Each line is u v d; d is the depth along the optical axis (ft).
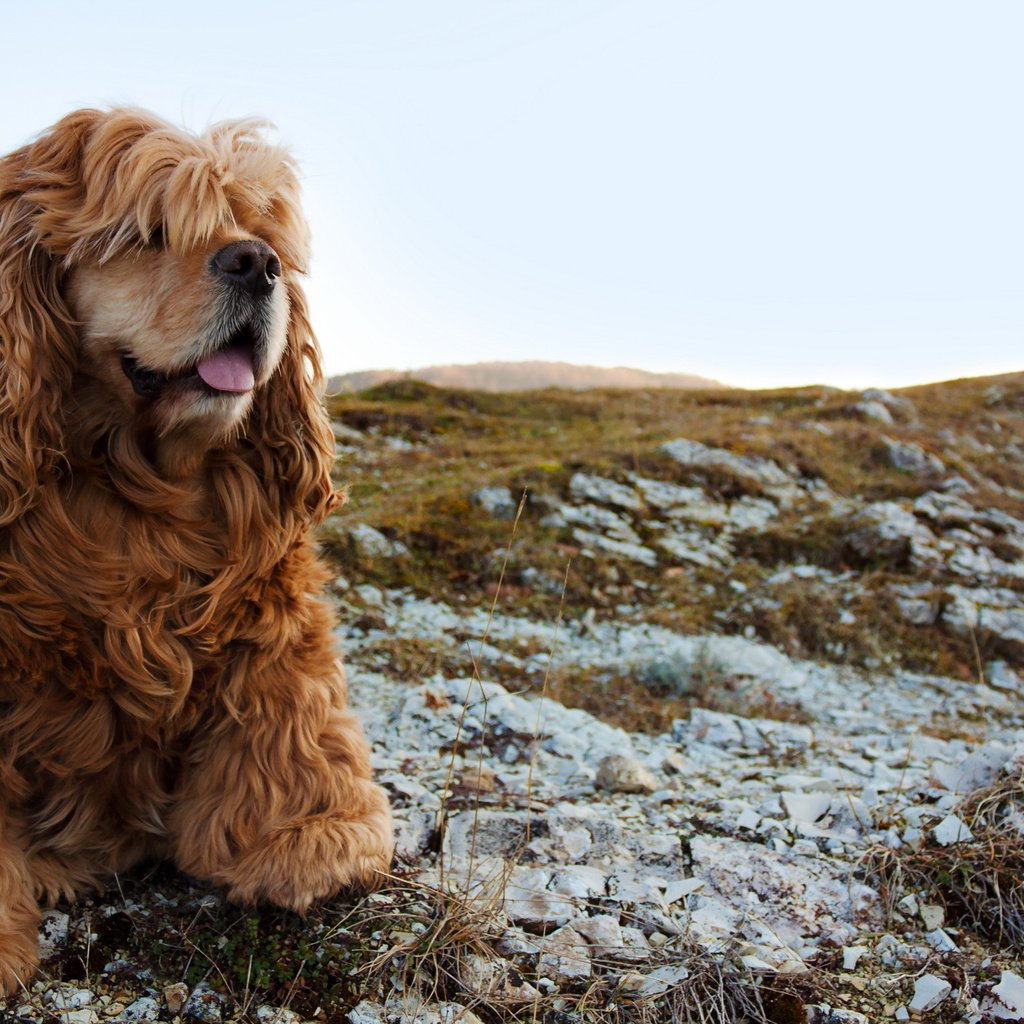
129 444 2.00
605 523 6.99
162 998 1.88
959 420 13.97
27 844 1.98
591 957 2.08
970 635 5.86
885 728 4.27
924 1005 2.01
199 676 2.04
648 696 4.38
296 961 1.97
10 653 1.86
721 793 3.05
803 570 6.75
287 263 2.19
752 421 11.68
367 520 6.40
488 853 2.48
